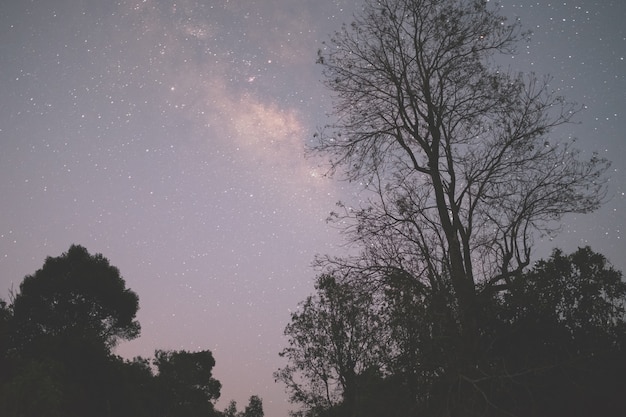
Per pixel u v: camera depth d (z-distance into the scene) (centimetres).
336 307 1892
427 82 1537
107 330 3606
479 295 1281
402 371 1255
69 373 2155
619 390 1163
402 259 1345
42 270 3522
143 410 2562
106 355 2395
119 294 3594
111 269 3716
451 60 1541
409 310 1269
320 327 2127
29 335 3216
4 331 2414
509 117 1460
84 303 3481
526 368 1198
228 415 4347
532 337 1245
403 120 1557
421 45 1559
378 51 1592
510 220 1395
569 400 1171
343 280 1405
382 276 1352
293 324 2233
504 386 1140
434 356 1216
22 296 3331
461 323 1238
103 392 2247
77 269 3509
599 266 1268
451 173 1455
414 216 1395
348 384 1917
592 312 1242
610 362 1179
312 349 2172
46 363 1552
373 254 1384
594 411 1168
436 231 1385
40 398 1423
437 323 1242
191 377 3769
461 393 1191
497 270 1334
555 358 1202
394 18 1581
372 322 1373
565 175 1404
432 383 1235
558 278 1273
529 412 1165
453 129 1509
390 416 1290
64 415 1672
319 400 2170
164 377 3531
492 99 1484
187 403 3681
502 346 1249
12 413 1380
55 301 3412
